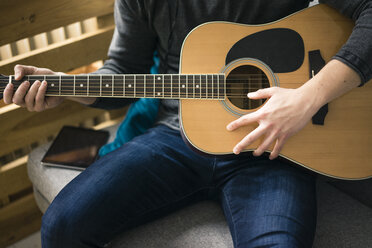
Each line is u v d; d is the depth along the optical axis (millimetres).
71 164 1435
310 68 1173
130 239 1192
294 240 1019
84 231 1087
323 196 1363
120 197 1153
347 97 1162
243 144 1094
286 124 1081
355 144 1156
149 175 1216
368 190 1301
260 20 1259
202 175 1262
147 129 1526
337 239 1199
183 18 1268
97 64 1813
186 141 1154
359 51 1064
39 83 1162
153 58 1514
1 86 1190
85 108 1785
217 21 1194
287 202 1096
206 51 1177
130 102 1428
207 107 1159
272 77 1175
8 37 1436
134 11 1292
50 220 1102
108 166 1211
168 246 1170
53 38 1618
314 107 1085
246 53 1179
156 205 1227
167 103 1373
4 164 1680
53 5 1496
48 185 1399
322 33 1189
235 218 1134
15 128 1589
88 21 1683
